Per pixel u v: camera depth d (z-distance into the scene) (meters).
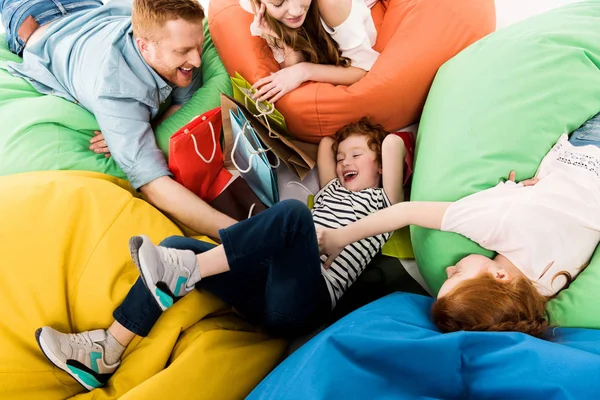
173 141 1.21
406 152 1.38
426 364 0.79
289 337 1.13
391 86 1.35
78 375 0.90
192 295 1.03
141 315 0.94
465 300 0.91
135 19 1.24
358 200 1.31
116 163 1.34
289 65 1.46
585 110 1.12
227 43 1.46
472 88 1.19
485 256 1.03
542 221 0.97
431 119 1.26
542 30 1.22
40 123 1.32
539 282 0.97
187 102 1.51
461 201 1.05
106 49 1.36
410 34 1.37
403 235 1.33
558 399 0.70
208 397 0.90
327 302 1.08
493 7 1.46
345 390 0.74
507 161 1.09
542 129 1.11
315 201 1.40
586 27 1.22
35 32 1.60
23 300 0.92
